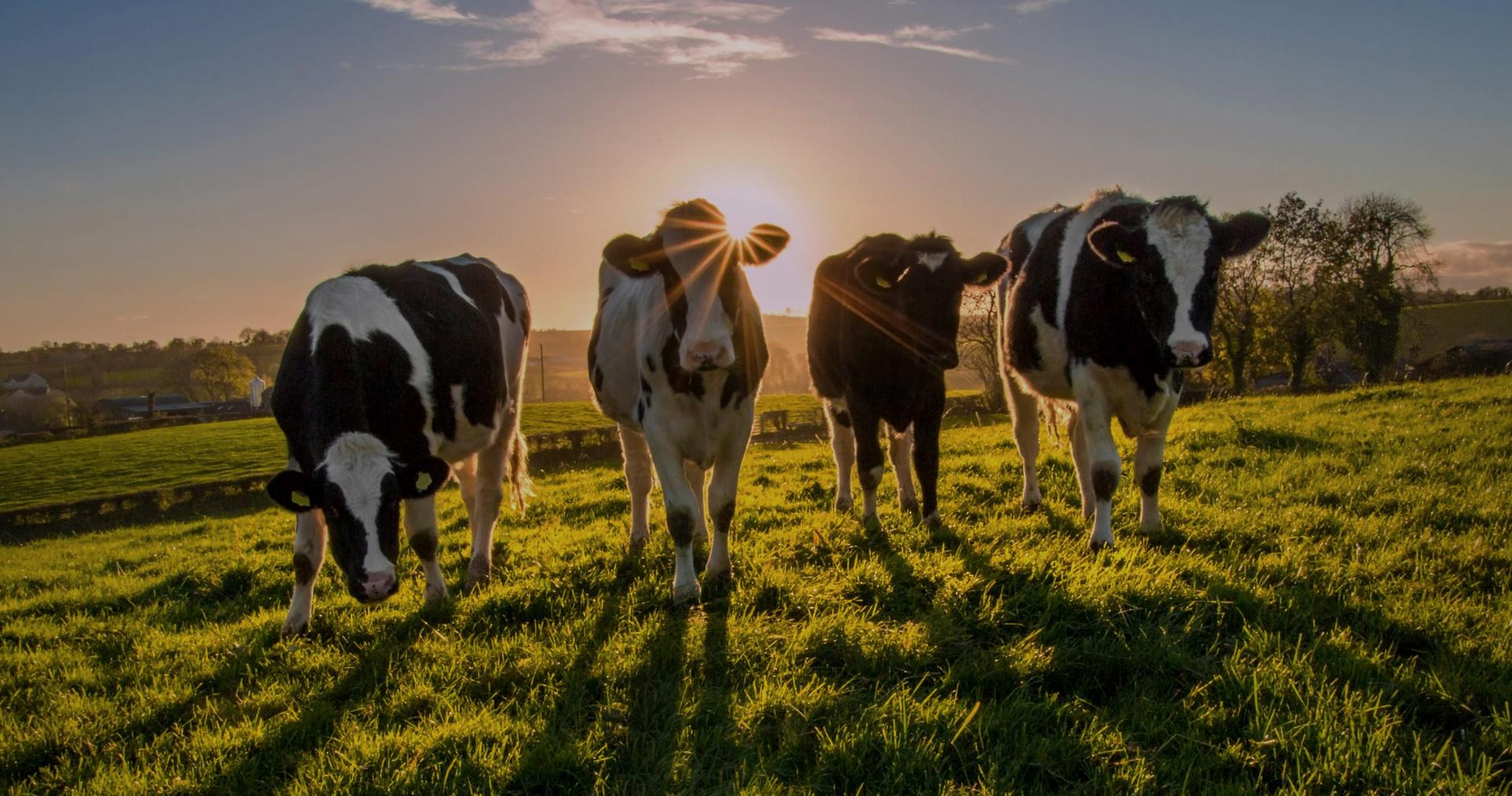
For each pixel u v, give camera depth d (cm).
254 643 634
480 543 776
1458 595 533
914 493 861
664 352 637
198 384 12606
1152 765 390
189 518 2545
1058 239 743
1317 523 695
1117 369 674
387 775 434
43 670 644
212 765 460
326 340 618
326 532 672
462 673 545
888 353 752
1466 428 1045
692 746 440
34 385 13188
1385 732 388
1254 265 4459
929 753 406
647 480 833
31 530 2547
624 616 620
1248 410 1552
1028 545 685
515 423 880
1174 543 679
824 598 594
